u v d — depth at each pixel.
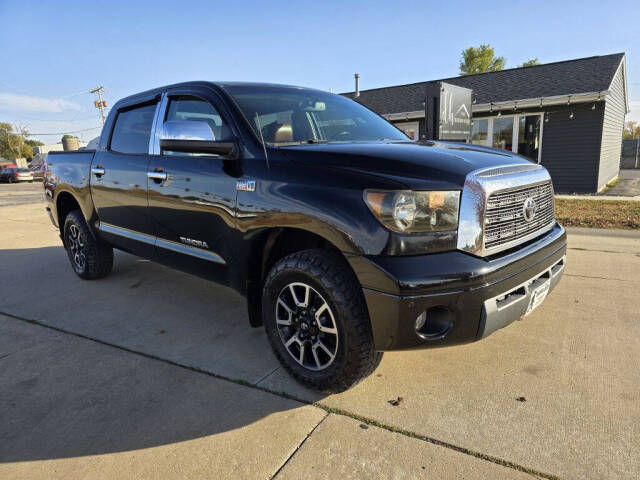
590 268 4.48
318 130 3.04
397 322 2.01
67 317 3.64
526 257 2.30
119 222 3.81
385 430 2.12
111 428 2.19
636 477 1.78
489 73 16.06
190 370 2.74
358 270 2.06
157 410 2.33
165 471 1.90
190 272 3.19
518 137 13.71
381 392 2.44
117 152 3.79
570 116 12.70
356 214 2.07
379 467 1.88
